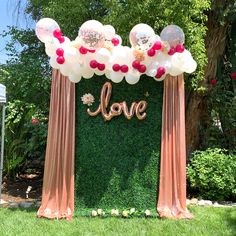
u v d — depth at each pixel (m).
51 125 4.73
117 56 4.46
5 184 6.44
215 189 5.62
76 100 4.78
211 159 5.69
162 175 4.72
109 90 4.71
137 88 4.76
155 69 4.53
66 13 5.85
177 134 4.72
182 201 4.70
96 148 4.79
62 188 4.68
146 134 4.78
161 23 5.27
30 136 6.56
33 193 5.97
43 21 4.43
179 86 4.72
